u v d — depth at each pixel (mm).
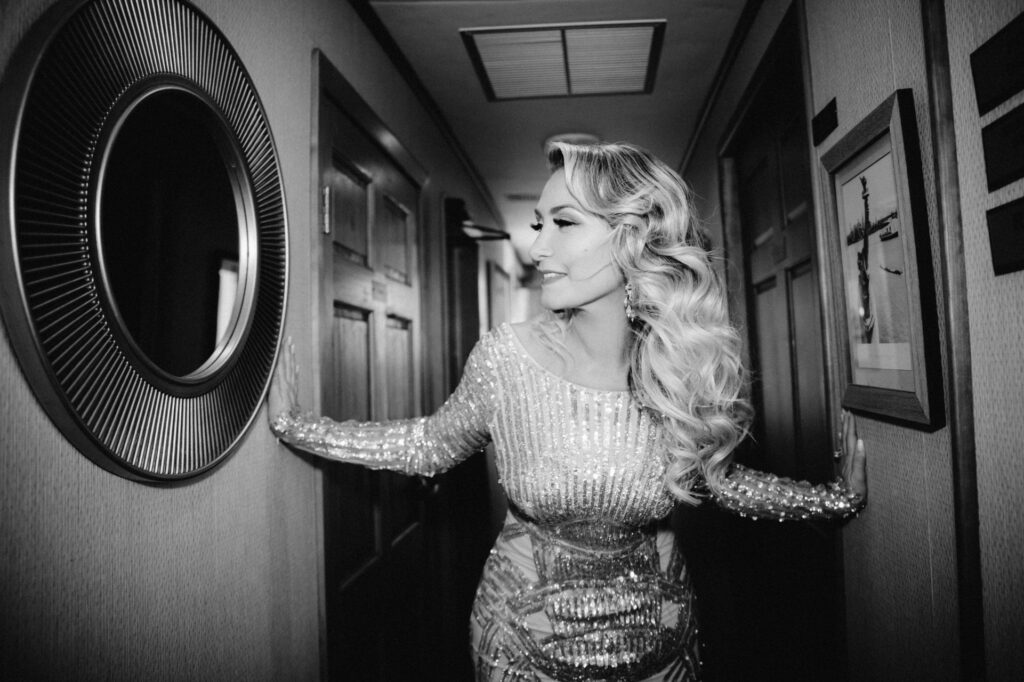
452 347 3766
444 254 3475
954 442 989
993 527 921
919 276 1036
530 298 9297
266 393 1306
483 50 2600
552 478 1057
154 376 921
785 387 2203
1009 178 826
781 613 2207
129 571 901
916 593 1164
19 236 695
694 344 1032
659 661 1081
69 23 770
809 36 1624
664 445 1062
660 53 2652
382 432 1230
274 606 1349
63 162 762
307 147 1605
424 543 2533
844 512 1286
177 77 997
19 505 719
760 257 2473
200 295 1083
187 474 999
